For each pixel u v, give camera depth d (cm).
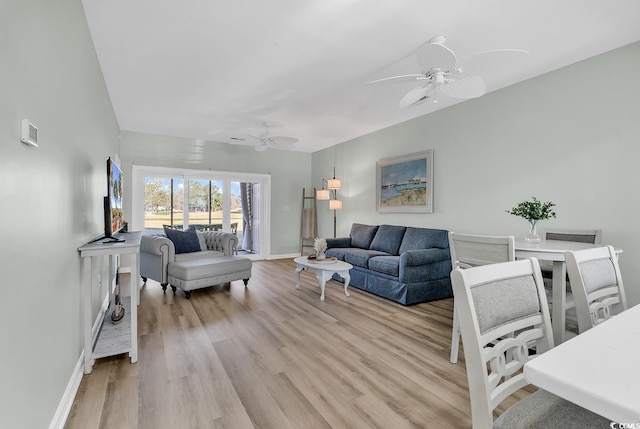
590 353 70
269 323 301
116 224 290
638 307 100
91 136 260
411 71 314
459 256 232
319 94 378
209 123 506
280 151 714
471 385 88
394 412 168
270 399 179
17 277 111
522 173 343
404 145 493
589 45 269
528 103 337
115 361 224
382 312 337
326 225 689
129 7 217
